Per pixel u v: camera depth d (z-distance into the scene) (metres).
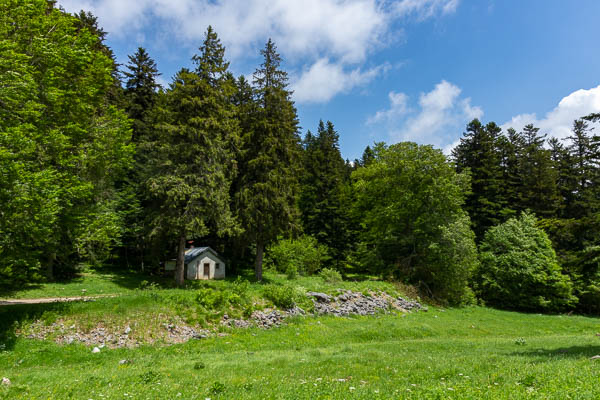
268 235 30.61
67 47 15.52
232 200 30.94
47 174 13.15
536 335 20.36
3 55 12.47
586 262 13.97
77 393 6.61
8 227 12.74
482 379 6.64
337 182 51.72
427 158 33.59
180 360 11.13
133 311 15.20
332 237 48.97
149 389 6.87
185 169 25.38
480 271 34.56
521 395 5.17
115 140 20.36
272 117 31.91
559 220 14.12
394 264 33.25
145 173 27.73
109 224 19.89
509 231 34.31
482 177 44.00
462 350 12.95
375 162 38.09
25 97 13.29
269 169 30.89
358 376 7.93
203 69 27.45
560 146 49.19
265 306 18.45
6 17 13.91
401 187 34.19
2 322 12.81
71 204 15.52
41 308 14.11
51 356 11.55
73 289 23.27
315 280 35.59
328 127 66.94
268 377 8.01
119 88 34.78
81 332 13.38
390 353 11.66
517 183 45.81
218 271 36.44
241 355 11.91
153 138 32.09
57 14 16.45
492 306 33.12
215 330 15.46
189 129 25.56
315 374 8.35
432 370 8.10
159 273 35.03
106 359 11.72
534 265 31.55
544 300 30.66
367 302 23.23
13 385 7.46
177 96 26.34
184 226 24.97
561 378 6.09
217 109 27.50
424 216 32.16
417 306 26.31
